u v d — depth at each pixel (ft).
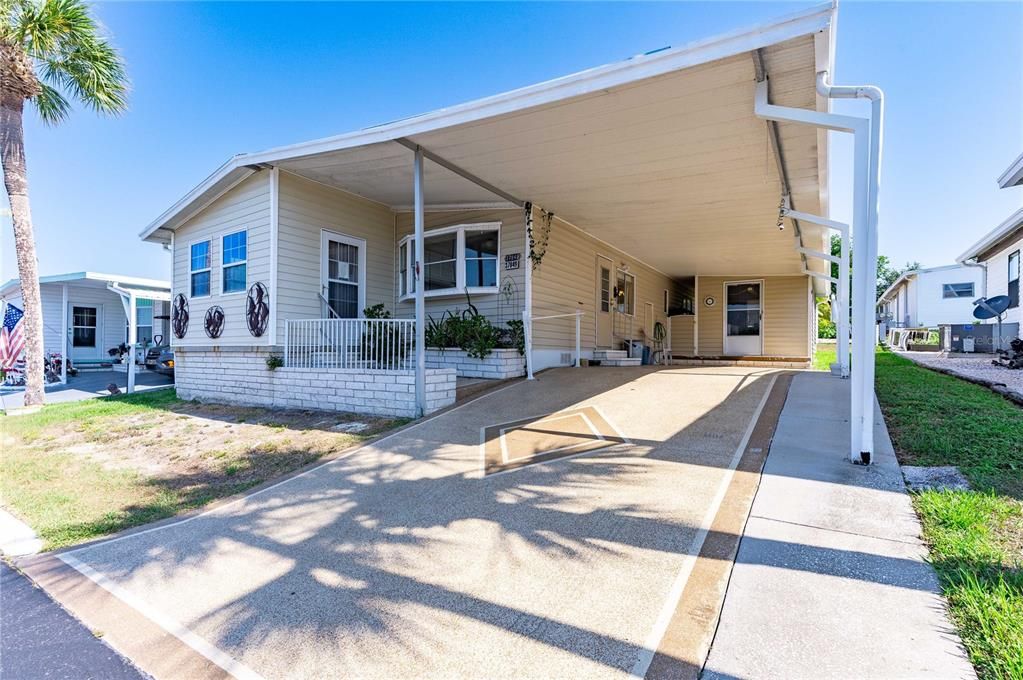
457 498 12.17
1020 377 23.86
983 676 5.46
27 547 11.76
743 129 17.47
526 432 17.21
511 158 20.95
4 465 18.98
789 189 23.84
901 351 53.16
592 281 36.04
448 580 8.63
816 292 59.98
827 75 13.04
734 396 20.92
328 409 24.07
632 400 20.86
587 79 14.84
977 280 74.13
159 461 18.63
